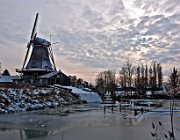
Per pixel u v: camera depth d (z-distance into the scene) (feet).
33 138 48.14
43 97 147.54
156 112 100.63
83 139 47.26
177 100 204.03
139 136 49.32
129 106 141.38
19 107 112.57
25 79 223.10
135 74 301.63
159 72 307.99
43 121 73.87
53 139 47.09
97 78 378.53
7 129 58.85
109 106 144.46
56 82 221.46
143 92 288.30
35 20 225.15
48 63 230.07
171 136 19.58
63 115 92.02
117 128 59.98
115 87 312.29
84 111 109.91
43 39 231.50
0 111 98.27
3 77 233.35
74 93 194.70
